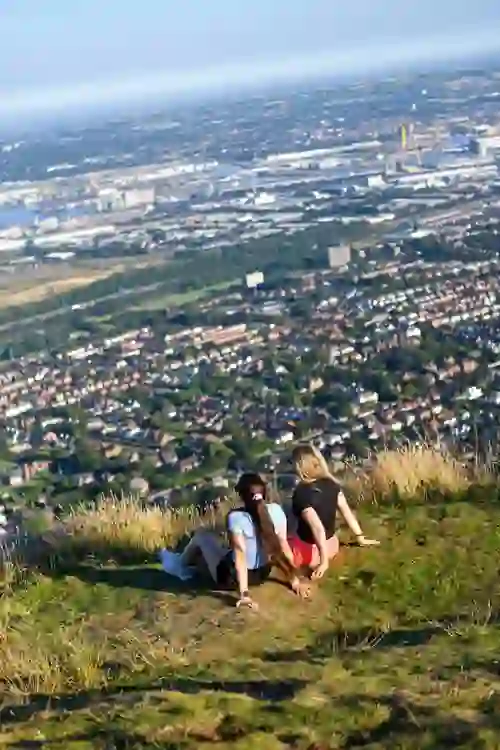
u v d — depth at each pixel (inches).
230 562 295.7
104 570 325.7
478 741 179.2
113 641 265.4
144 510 398.6
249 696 212.7
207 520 381.1
